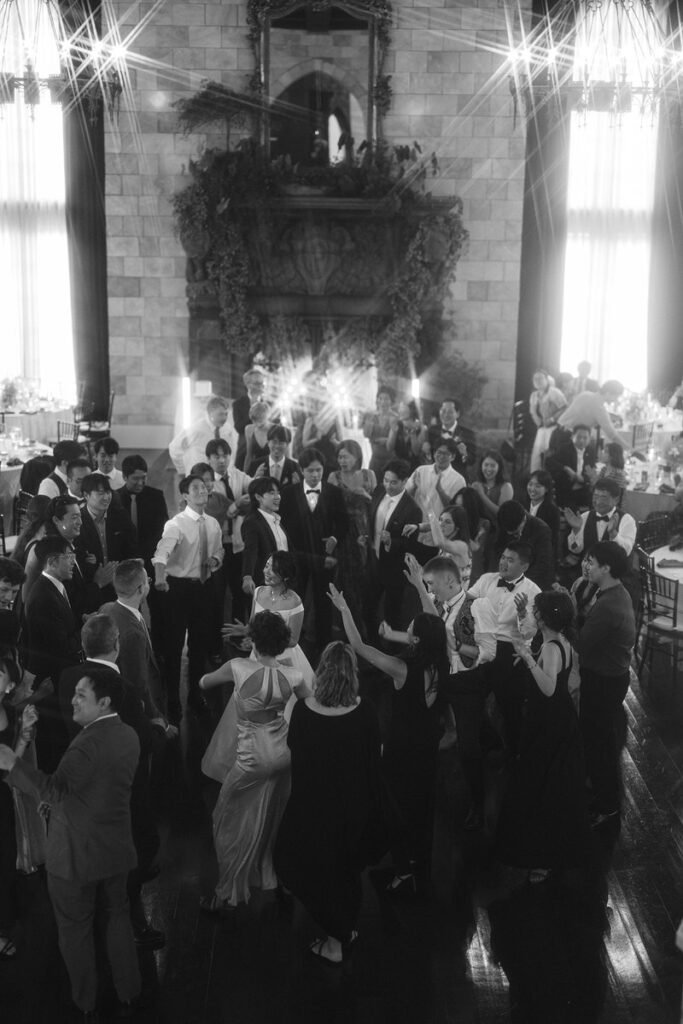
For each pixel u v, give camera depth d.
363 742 4.26
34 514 5.98
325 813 4.23
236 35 15.57
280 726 4.60
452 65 15.76
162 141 15.83
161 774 5.93
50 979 4.26
